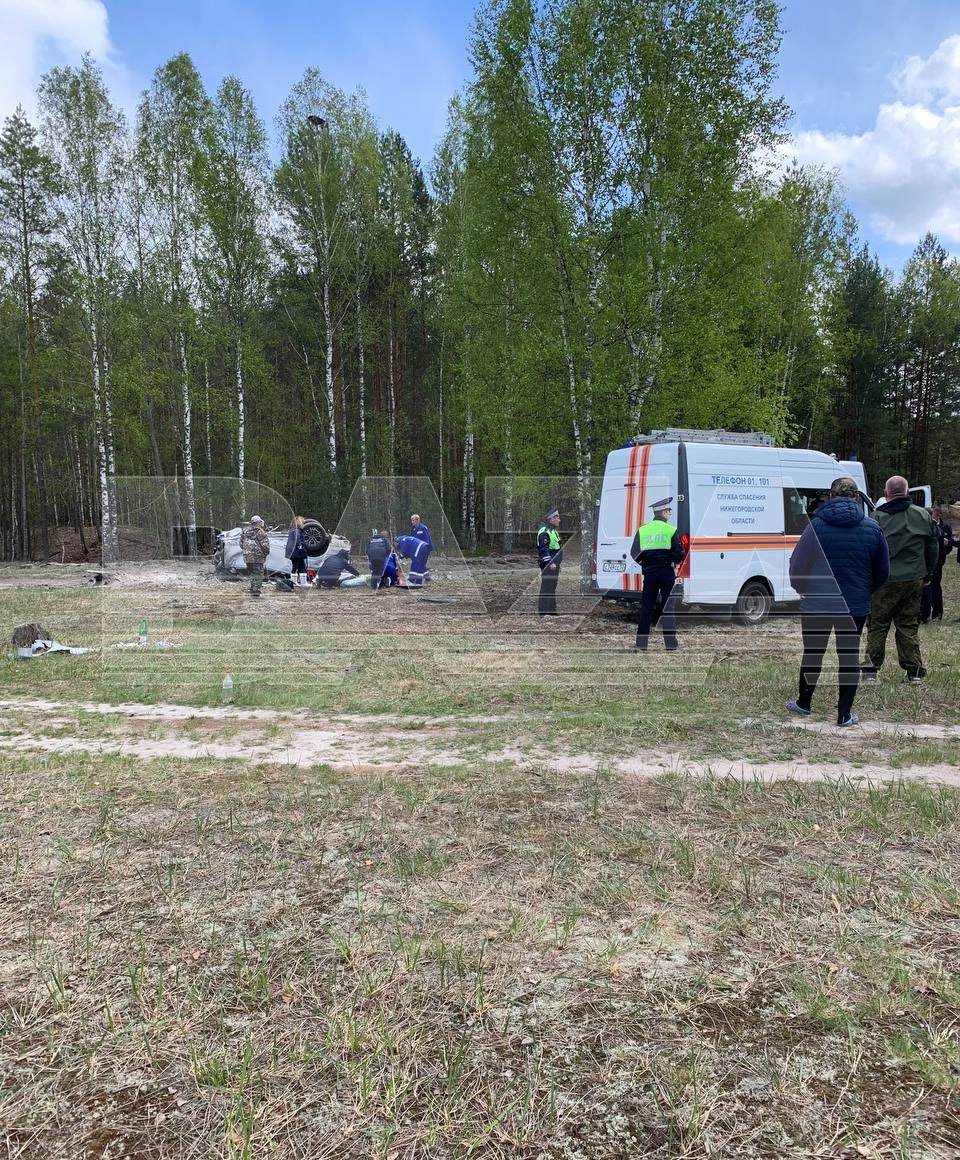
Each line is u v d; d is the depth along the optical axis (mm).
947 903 2785
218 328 22406
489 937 2590
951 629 9891
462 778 4395
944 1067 1902
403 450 26000
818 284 25219
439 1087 1865
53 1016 2178
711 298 12938
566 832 3531
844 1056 1962
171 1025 2117
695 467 9516
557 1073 1906
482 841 3434
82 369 22500
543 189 13078
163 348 22938
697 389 13062
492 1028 2092
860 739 5176
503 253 14734
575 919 2703
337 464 23500
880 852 3264
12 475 30250
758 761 4695
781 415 15898
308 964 2430
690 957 2453
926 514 6625
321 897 2912
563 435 13719
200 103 22297
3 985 2338
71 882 3064
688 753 4891
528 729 5543
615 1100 1809
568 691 6680
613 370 13000
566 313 13508
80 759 4836
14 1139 1713
